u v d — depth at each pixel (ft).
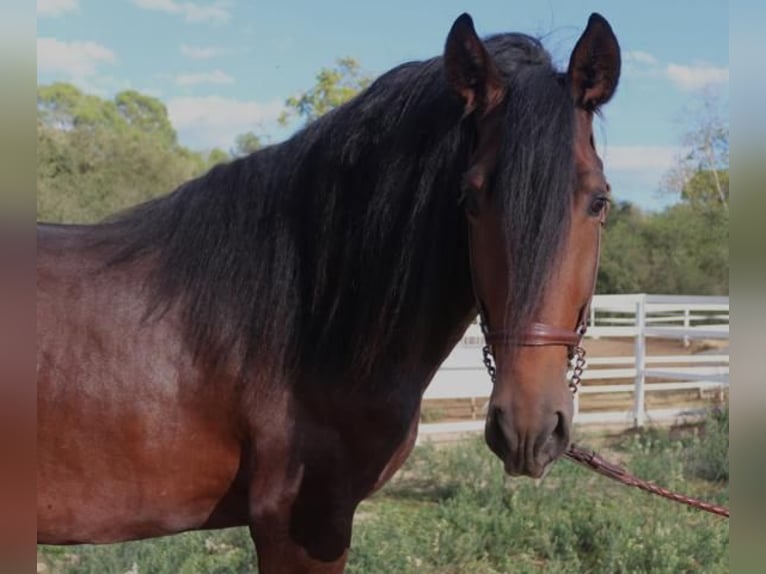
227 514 7.03
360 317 6.72
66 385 6.44
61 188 52.90
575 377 6.17
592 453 8.22
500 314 5.70
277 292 6.72
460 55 6.24
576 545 13.78
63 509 6.53
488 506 15.34
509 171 5.65
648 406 30.83
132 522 6.74
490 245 5.76
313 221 6.84
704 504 8.21
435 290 6.83
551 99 5.87
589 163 5.95
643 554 12.78
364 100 7.01
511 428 5.47
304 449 6.70
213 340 6.67
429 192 6.59
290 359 6.67
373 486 7.07
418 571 12.55
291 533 6.75
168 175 63.26
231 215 6.95
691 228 79.56
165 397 6.59
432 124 6.66
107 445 6.51
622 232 79.61
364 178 6.80
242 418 6.68
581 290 5.82
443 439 23.98
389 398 6.86
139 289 6.81
